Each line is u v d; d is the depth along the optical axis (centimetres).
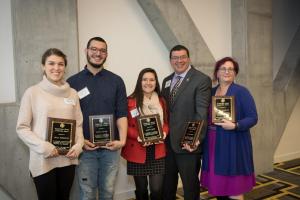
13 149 273
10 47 282
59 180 213
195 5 387
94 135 230
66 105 209
